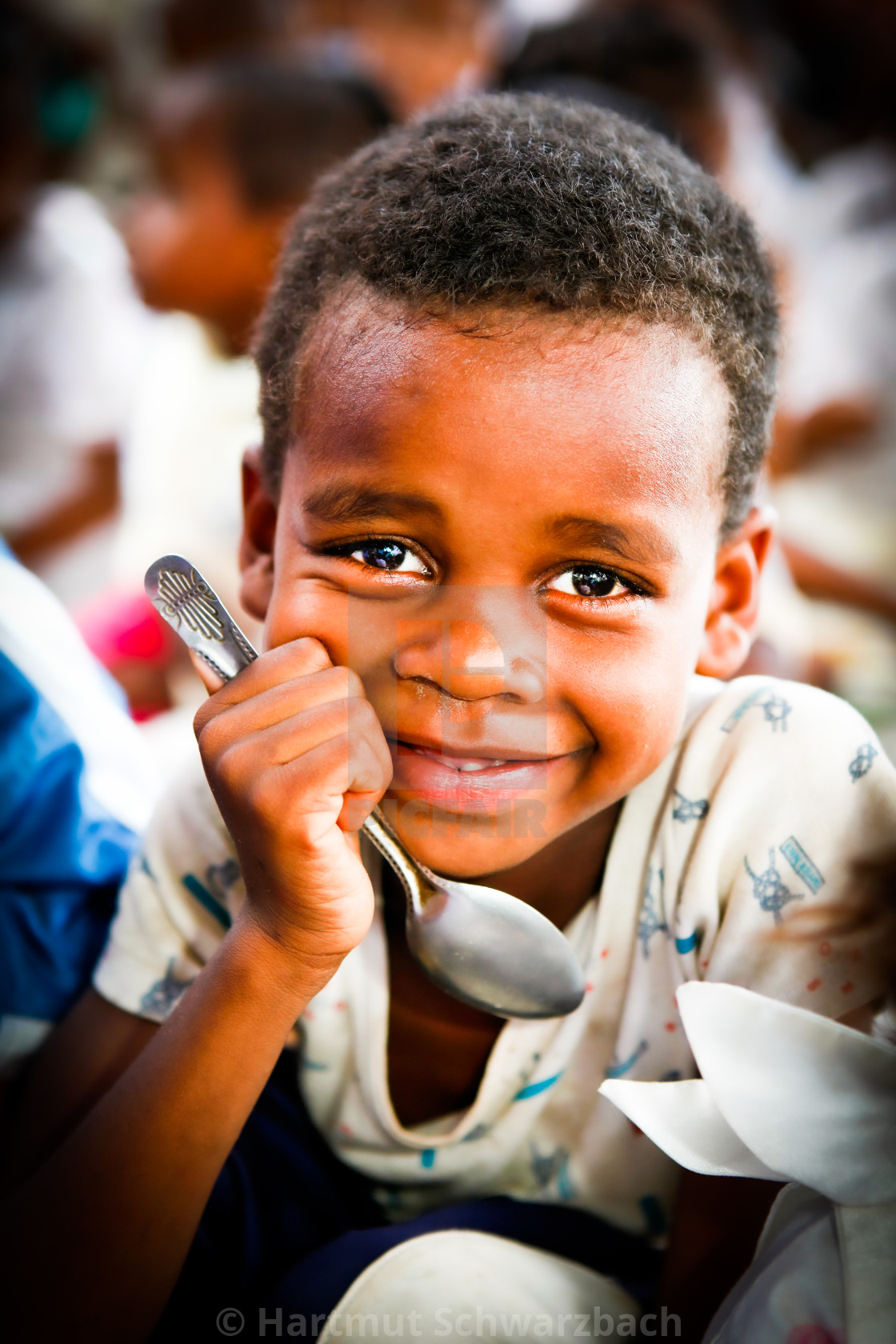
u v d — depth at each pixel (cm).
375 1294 65
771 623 155
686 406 64
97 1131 70
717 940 73
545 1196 81
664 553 63
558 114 80
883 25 243
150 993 82
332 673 64
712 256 68
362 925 64
